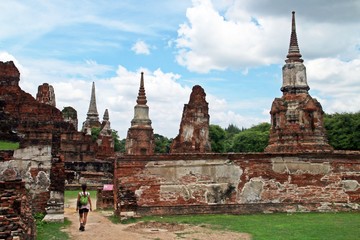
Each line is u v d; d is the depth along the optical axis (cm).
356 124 5941
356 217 1953
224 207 2098
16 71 3822
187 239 1447
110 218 2041
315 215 2033
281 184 2173
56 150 1956
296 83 2648
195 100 3073
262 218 1930
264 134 7844
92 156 4778
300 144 2509
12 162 1858
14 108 3822
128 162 2053
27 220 1288
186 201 2077
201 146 3036
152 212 2027
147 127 4331
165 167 2081
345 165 2236
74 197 3164
